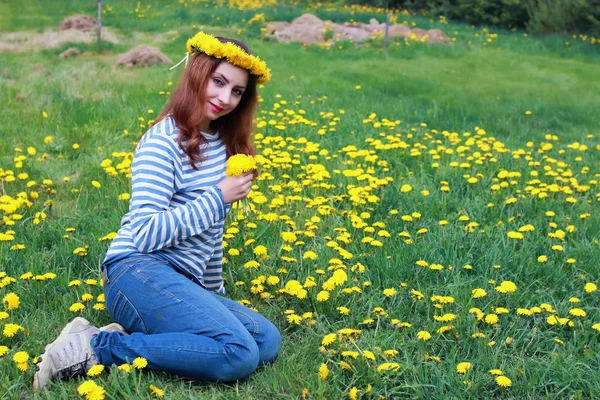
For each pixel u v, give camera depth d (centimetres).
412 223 438
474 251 397
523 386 263
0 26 1459
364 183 513
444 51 1422
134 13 1728
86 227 414
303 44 1461
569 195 517
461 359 283
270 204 452
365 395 258
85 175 523
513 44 1580
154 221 262
